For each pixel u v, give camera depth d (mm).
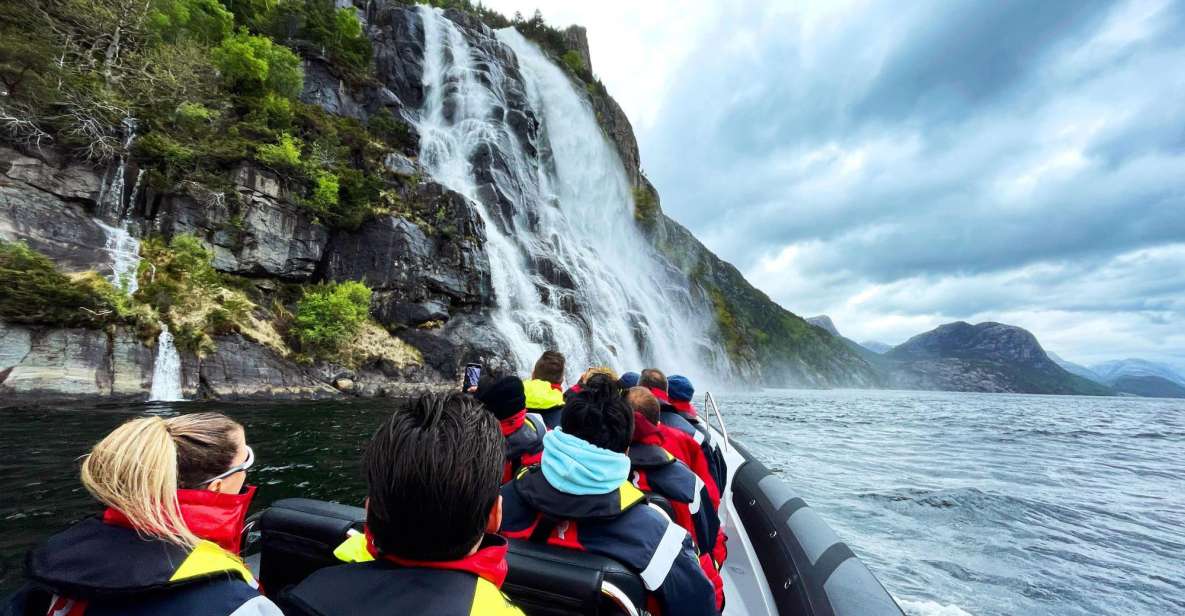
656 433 2754
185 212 26094
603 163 82375
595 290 53250
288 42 43906
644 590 1777
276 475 9078
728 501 4898
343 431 14297
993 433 28656
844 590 2646
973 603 5941
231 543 1419
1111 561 7625
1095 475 15641
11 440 11062
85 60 26812
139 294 21438
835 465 14391
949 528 8711
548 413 4109
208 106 30688
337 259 32750
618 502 1873
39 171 21656
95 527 1191
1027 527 9117
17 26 24031
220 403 20312
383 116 44812
